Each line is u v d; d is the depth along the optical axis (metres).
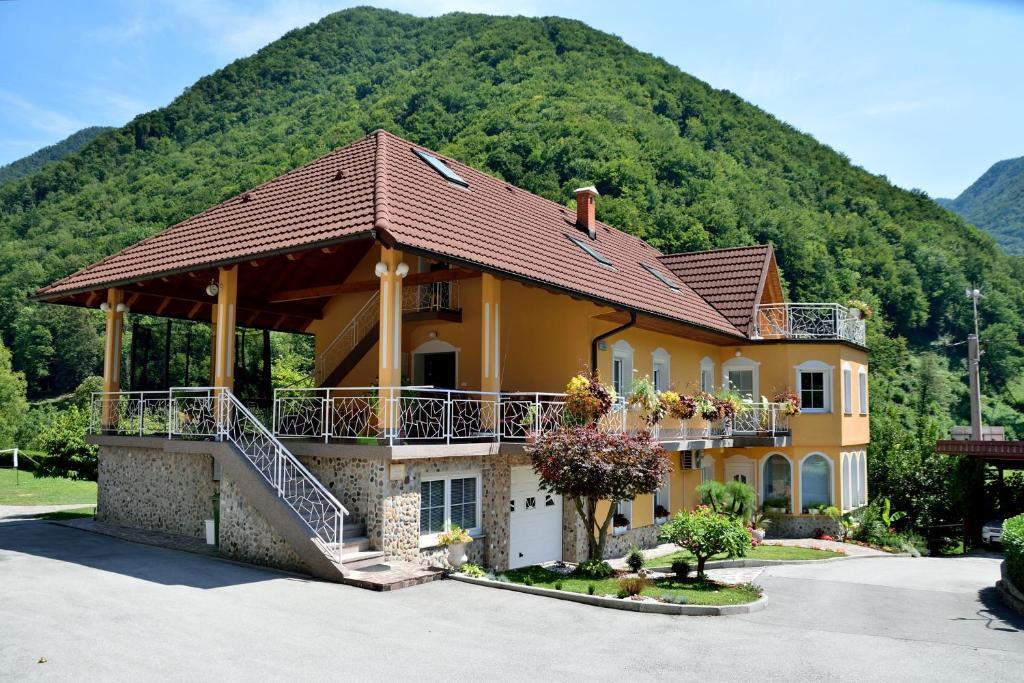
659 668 8.95
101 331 68.00
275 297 18.61
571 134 60.50
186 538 16.30
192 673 8.01
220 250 15.42
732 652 9.82
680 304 22.53
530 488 17.20
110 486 18.52
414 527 14.05
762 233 58.38
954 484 27.45
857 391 27.73
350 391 19.11
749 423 24.84
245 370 21.28
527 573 14.80
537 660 9.02
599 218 50.69
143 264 16.98
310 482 14.03
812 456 25.81
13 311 62.91
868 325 61.44
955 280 69.06
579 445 14.35
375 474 13.60
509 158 58.25
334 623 10.13
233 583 12.19
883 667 9.42
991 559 23.86
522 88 73.50
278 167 56.72
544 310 18.66
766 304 28.86
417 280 17.34
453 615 10.91
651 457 14.50
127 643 8.91
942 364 64.81
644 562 18.28
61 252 59.59
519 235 17.69
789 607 13.28
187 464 16.78
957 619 12.87
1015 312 69.38
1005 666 9.66
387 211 13.61
